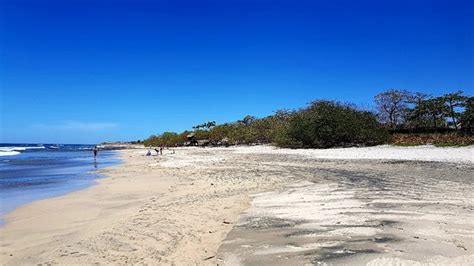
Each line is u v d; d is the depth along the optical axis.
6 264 5.91
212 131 81.44
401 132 49.28
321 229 6.85
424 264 4.76
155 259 5.80
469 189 11.16
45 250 6.60
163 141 92.12
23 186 16.56
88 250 6.44
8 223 9.03
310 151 36.72
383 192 10.95
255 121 71.31
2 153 68.94
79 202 11.88
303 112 48.28
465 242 5.62
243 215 8.57
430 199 9.50
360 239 6.02
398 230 6.46
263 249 5.86
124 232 7.52
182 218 8.57
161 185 15.72
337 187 12.41
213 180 16.30
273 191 12.28
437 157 24.14
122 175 21.30
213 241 6.59
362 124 41.19
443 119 49.88
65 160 41.44
